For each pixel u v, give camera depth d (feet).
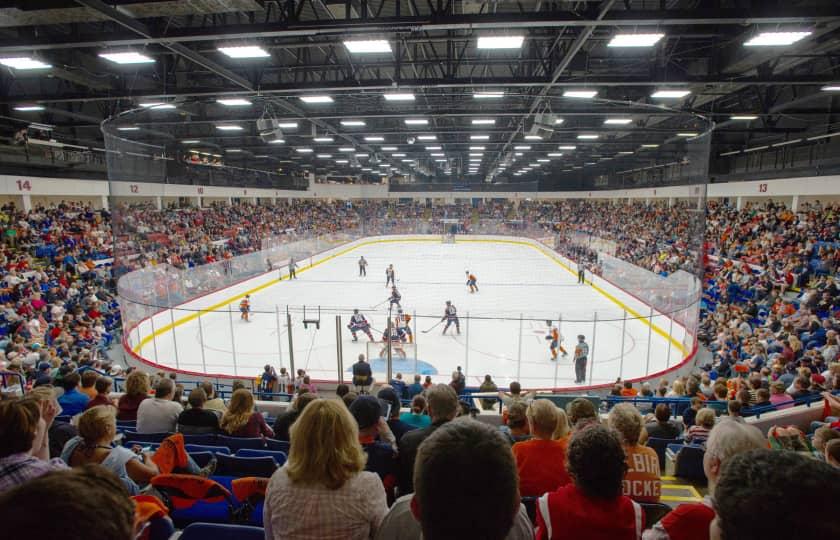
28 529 2.51
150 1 29.04
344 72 60.70
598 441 6.75
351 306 77.10
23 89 55.47
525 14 30.99
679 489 17.24
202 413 18.16
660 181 91.25
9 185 74.23
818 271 64.18
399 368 50.19
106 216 93.40
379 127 86.17
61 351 42.06
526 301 81.10
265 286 92.02
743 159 102.47
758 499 3.32
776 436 14.99
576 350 45.16
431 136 94.32
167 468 12.53
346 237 143.84
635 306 69.92
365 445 12.05
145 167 65.46
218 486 11.48
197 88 51.67
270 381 39.58
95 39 33.63
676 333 54.90
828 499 3.26
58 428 15.35
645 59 51.49
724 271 77.82
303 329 64.34
